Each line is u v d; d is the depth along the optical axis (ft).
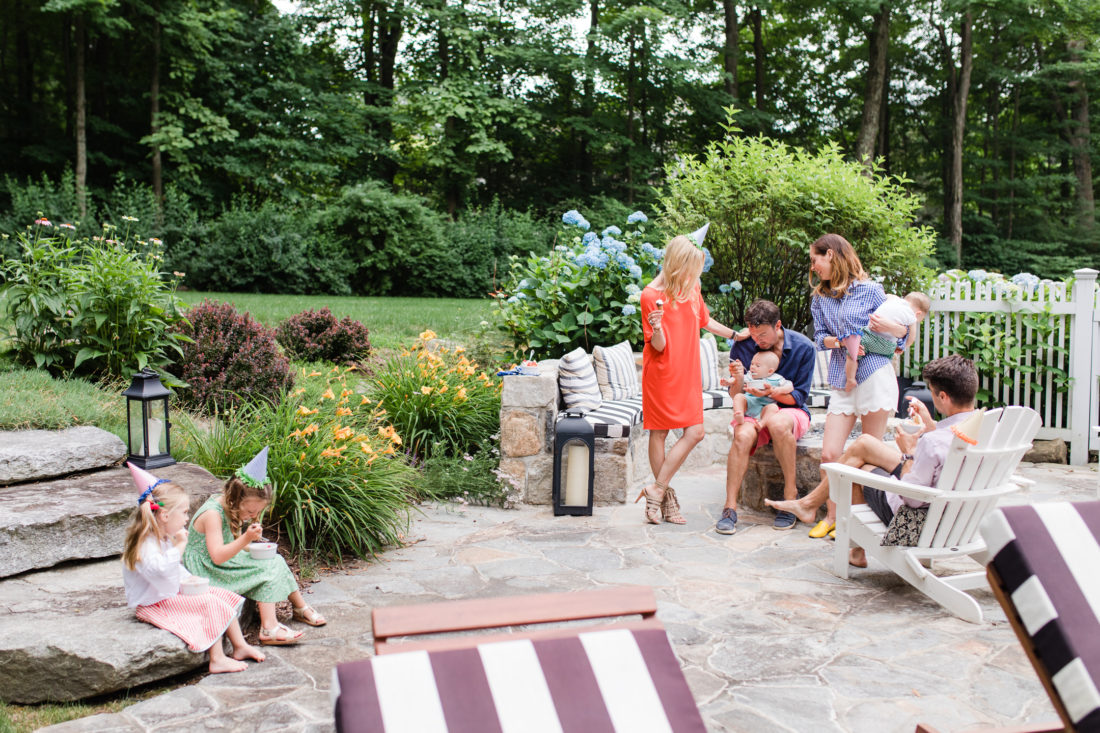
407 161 88.89
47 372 20.22
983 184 88.28
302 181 78.33
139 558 10.73
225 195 74.49
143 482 10.89
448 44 81.66
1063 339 24.77
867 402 16.46
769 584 14.23
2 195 64.08
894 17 80.33
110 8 62.44
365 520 15.78
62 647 10.05
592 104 85.46
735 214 28.94
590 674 5.82
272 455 15.84
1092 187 91.30
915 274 27.25
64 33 69.15
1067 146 87.20
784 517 17.85
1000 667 10.94
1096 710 5.02
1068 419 24.76
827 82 93.35
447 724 5.32
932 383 13.46
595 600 6.74
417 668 5.61
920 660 11.16
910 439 14.56
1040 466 24.25
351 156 77.87
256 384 21.88
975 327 26.17
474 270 66.33
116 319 20.80
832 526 17.06
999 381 26.07
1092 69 76.95
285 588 11.98
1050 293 24.95
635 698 5.72
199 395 21.29
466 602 6.61
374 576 14.66
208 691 10.34
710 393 24.58
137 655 10.22
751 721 9.48
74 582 12.44
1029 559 5.52
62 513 12.89
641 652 6.06
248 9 75.87
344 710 5.29
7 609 11.26
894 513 13.67
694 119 86.38
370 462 16.94
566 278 26.68
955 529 13.34
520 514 19.13
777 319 17.85
